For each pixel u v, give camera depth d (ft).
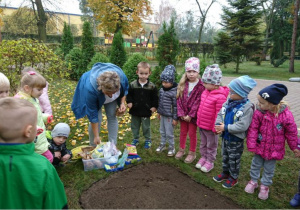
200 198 8.76
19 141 4.80
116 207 8.17
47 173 4.81
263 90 8.18
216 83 9.85
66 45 44.39
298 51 92.63
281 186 9.65
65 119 16.76
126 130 15.19
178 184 9.64
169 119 11.71
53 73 16.02
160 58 21.40
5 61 13.89
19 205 4.68
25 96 8.32
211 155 10.59
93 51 34.58
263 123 8.48
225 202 8.61
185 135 11.68
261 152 8.55
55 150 9.91
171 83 11.43
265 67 68.85
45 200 4.74
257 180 9.96
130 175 10.19
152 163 11.34
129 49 67.10
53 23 74.43
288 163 11.38
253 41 52.42
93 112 9.83
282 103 8.36
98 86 9.29
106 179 9.86
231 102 9.04
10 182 4.62
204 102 10.25
